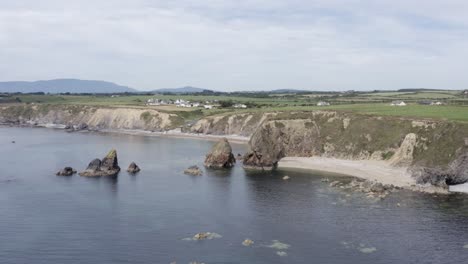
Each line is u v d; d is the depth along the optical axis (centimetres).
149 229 8000
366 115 16175
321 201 10012
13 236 7588
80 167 14388
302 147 16125
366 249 7081
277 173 13538
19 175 12875
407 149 13450
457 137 12331
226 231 7938
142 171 13950
